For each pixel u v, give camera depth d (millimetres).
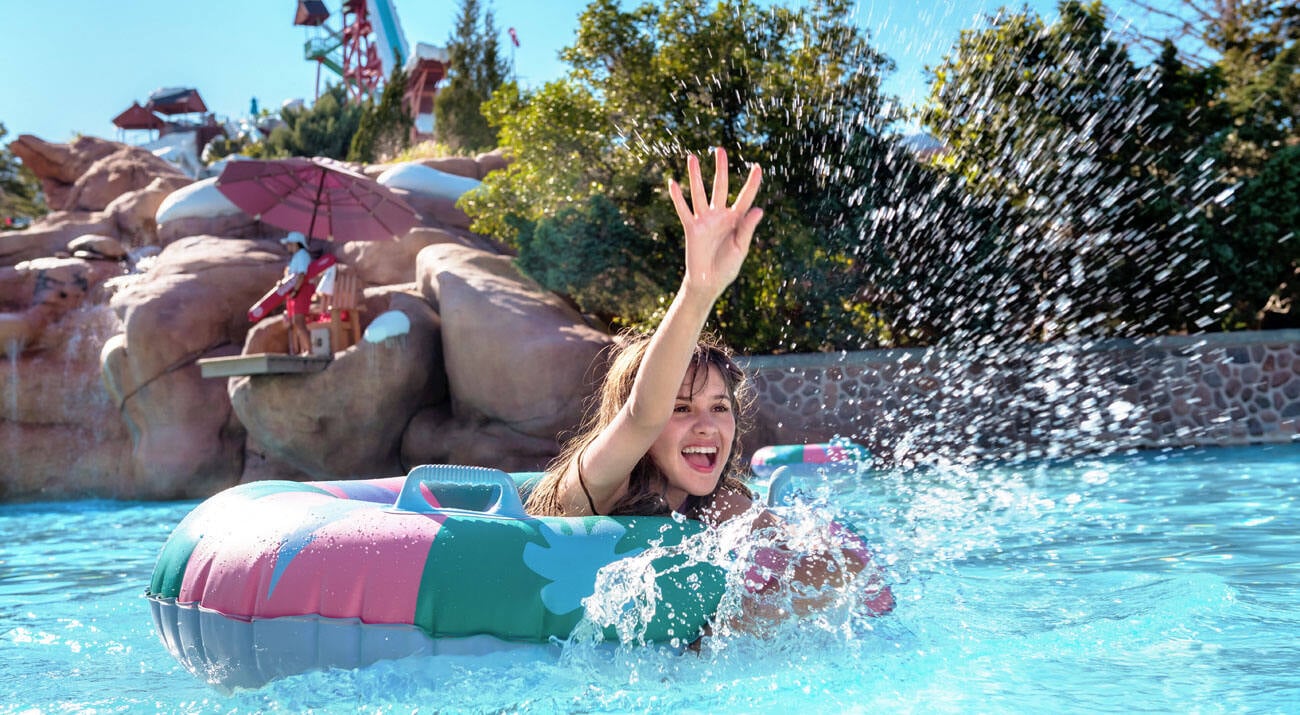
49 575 4270
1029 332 9328
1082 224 9273
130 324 9742
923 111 9312
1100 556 3346
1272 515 4164
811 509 2451
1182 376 8672
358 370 8992
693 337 2047
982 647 2139
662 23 9547
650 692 1888
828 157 9203
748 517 2287
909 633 2238
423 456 9234
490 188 10680
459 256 10109
